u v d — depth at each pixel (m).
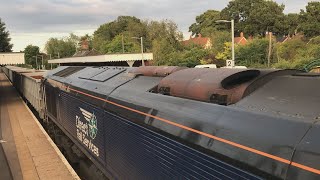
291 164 2.93
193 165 4.21
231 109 4.03
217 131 3.89
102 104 7.56
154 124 5.20
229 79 4.62
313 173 2.74
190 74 5.51
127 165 6.34
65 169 9.36
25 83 26.78
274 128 3.30
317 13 74.25
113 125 6.96
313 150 2.83
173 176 4.68
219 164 3.74
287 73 4.63
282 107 3.62
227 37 66.38
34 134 14.00
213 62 58.12
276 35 109.94
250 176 3.31
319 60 8.62
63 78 13.03
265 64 51.06
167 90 5.66
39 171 9.38
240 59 53.78
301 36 79.00
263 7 109.25
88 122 8.82
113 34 132.25
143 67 7.65
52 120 14.78
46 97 16.33
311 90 3.70
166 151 4.86
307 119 3.18
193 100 4.85
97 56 52.03
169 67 6.64
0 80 61.81
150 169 5.40
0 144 12.59
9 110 21.86
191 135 4.28
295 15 108.44
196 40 98.94
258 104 3.93
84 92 9.22
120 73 8.62
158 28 87.69
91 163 9.65
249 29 109.44
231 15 117.62
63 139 13.08
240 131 3.60
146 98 5.91
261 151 3.24
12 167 9.91
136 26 106.94
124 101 6.54
